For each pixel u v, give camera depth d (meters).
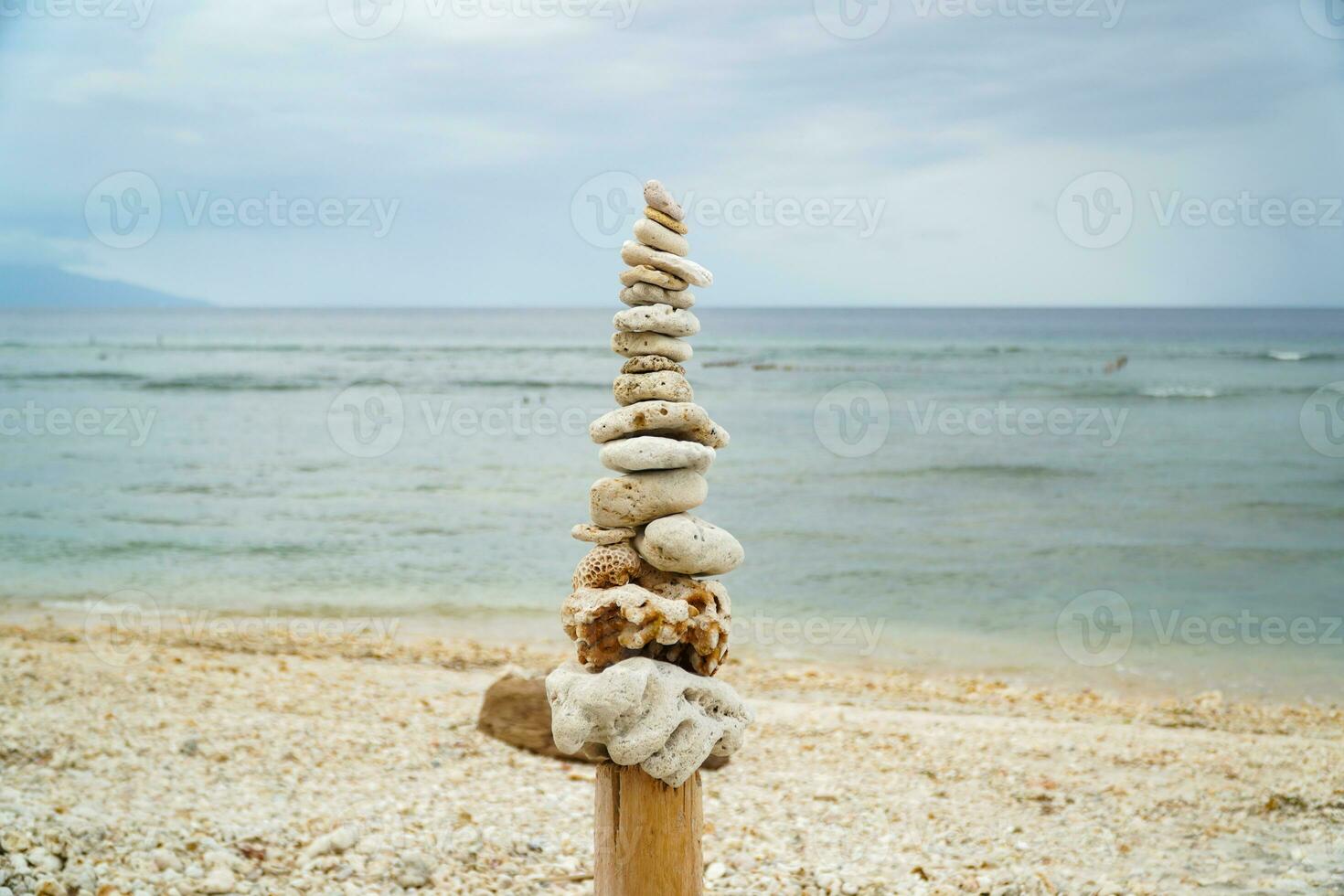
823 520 26.17
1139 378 48.22
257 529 25.23
